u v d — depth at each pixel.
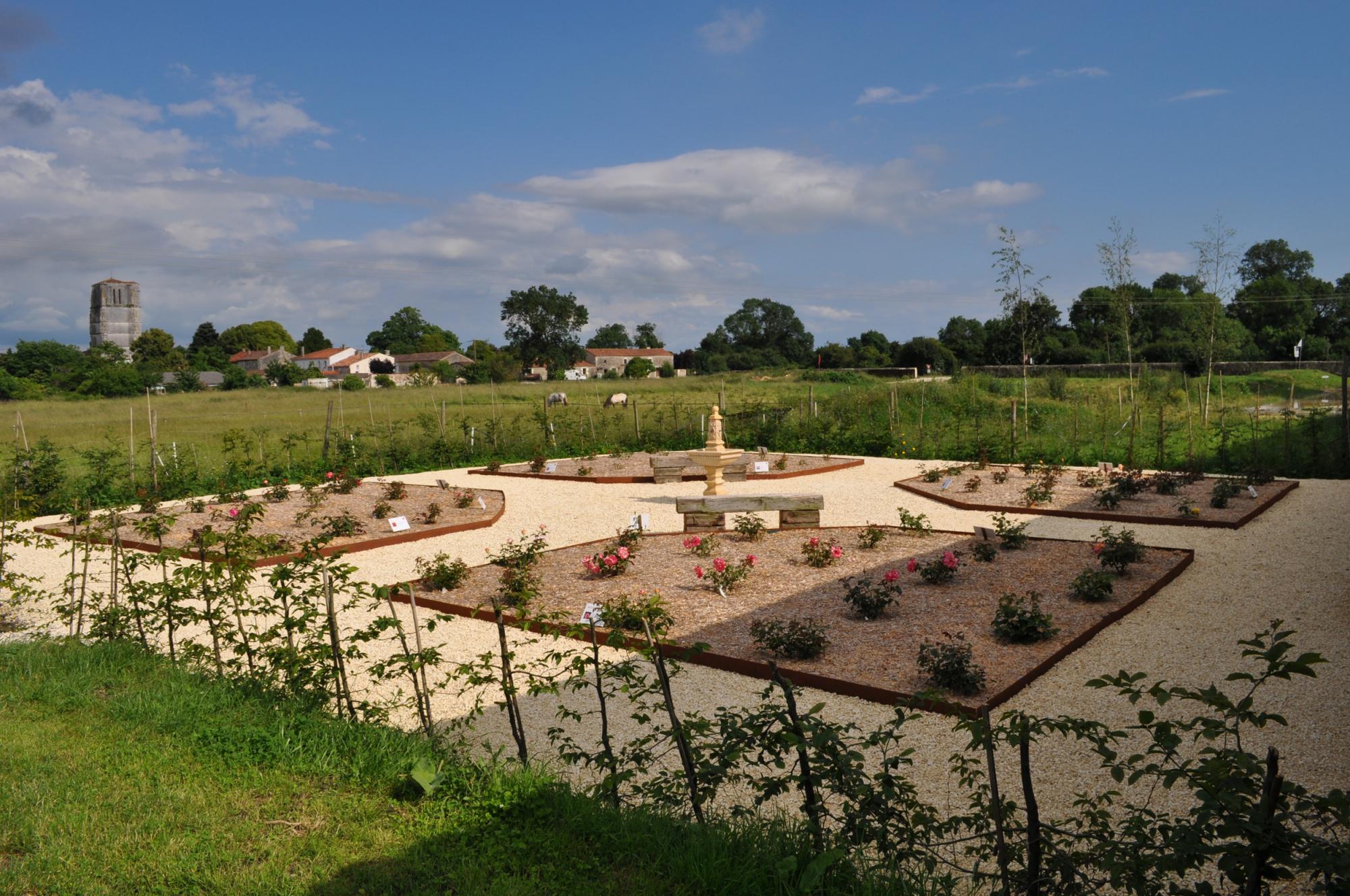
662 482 17.23
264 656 5.97
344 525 12.20
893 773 4.91
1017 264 21.58
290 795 4.36
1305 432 19.16
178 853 3.80
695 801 3.89
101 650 6.59
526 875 3.62
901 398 27.52
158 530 8.07
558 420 24.92
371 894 3.51
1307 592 8.29
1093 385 32.59
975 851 3.42
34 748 4.92
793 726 3.63
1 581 8.37
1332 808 2.47
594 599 8.61
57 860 3.71
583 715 5.95
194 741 4.98
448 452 21.33
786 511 11.69
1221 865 2.47
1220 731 2.69
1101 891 3.67
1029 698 6.04
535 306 82.94
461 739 4.93
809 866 3.15
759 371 64.69
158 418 27.73
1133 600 8.03
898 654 6.83
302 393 46.47
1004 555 10.01
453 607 8.54
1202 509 12.42
